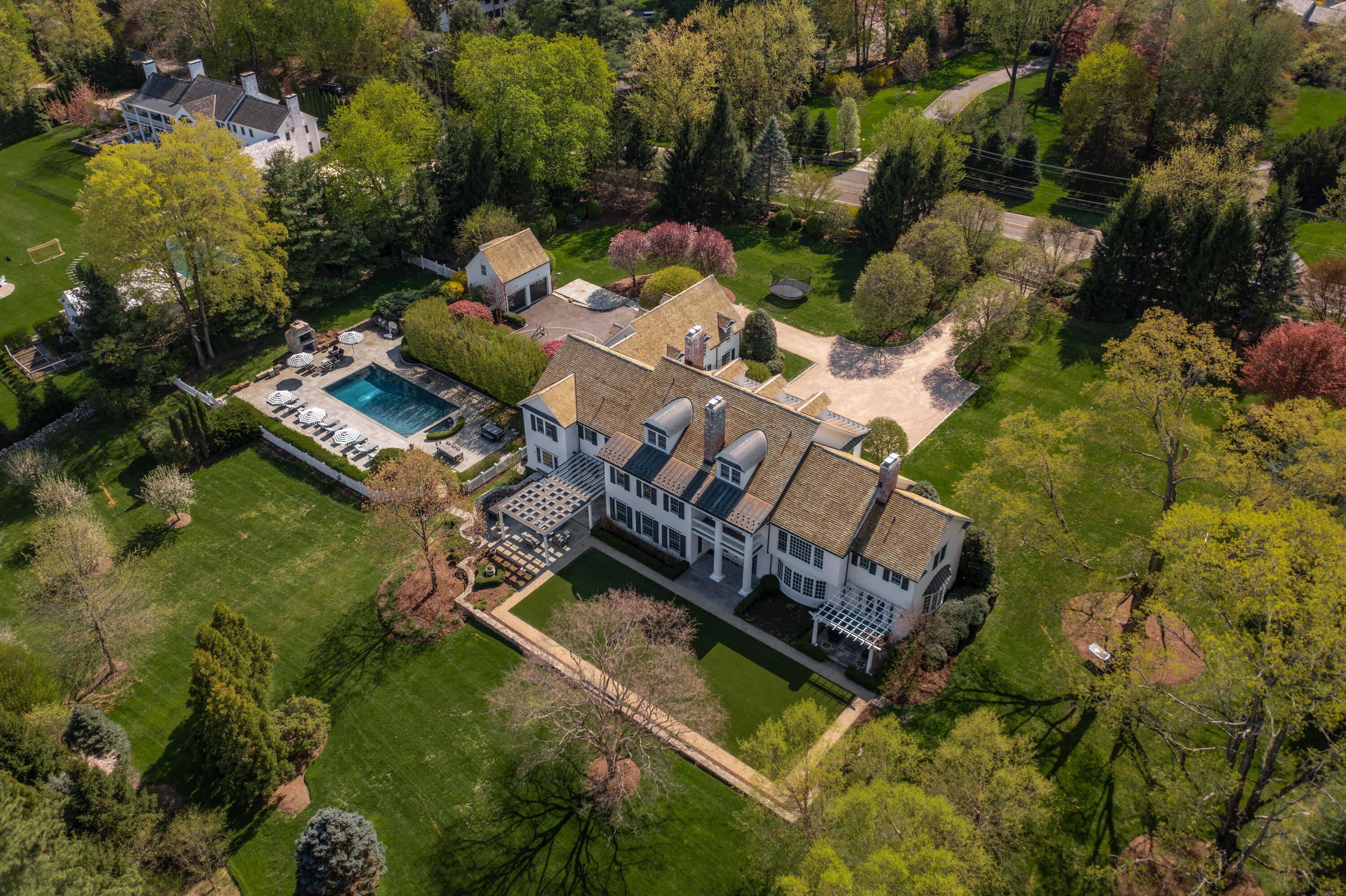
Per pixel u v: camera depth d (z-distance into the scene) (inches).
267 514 2529.5
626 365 2447.1
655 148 4355.3
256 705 1790.1
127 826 1647.4
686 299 2856.8
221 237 2896.2
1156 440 2174.0
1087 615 2068.2
